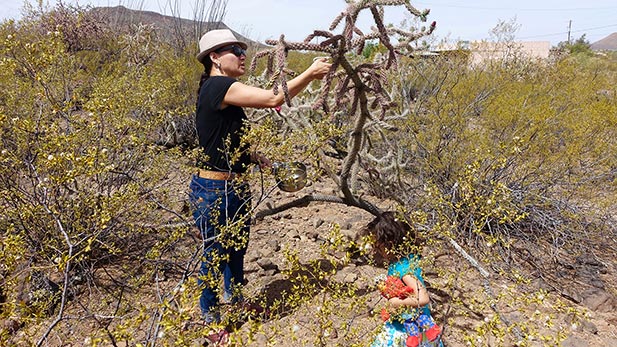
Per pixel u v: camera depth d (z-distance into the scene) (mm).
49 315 2461
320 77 2416
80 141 2629
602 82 5434
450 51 5406
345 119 5176
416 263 2258
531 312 2820
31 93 3102
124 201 2473
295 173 2857
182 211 3475
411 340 2145
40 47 2867
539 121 3887
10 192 2529
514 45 6043
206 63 2648
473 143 3795
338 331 2479
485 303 2184
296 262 2035
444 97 4488
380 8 2631
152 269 2586
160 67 6047
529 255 3475
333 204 4582
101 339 1573
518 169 3738
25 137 2551
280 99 2367
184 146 5145
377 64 2545
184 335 1552
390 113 4785
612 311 2949
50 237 2654
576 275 3314
